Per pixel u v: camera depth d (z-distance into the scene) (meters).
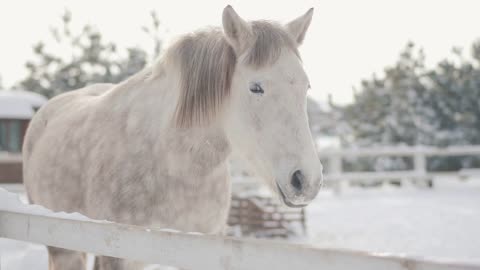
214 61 2.08
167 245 1.37
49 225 1.84
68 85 21.34
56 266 2.61
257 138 1.94
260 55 1.93
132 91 2.45
